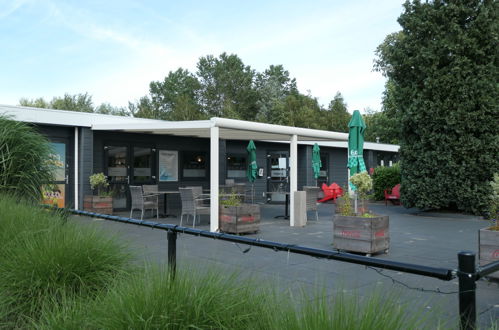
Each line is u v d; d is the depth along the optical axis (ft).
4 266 11.70
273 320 7.25
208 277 8.90
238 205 30.40
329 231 31.14
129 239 13.92
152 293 8.32
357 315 6.52
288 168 58.39
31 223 14.28
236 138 47.75
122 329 7.98
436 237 28.55
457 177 40.37
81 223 13.85
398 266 6.47
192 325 7.75
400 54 42.86
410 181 43.55
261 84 194.70
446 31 41.14
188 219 36.99
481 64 40.01
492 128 39.04
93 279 11.25
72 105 146.61
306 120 146.20
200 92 180.34
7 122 21.72
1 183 20.24
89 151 39.91
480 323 12.03
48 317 9.53
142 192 39.45
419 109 41.47
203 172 49.93
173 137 47.14
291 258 20.38
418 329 6.54
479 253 17.75
